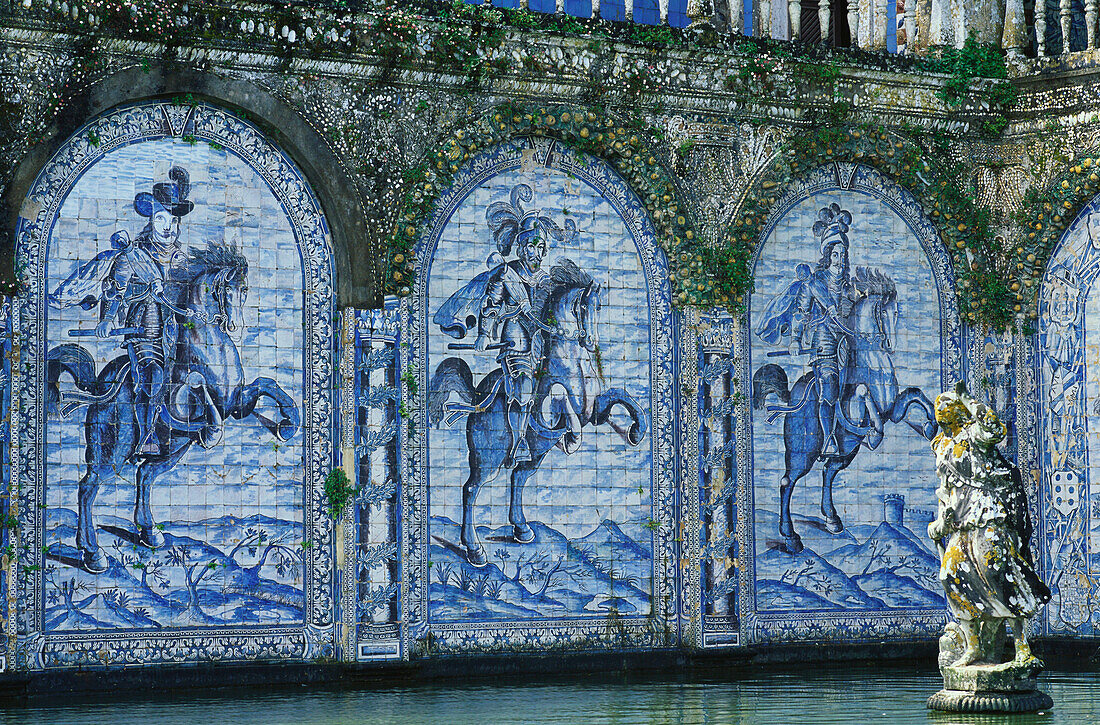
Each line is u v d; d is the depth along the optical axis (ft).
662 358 60.23
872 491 62.54
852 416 62.49
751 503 60.70
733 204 60.80
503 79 57.82
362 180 56.08
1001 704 43.65
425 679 55.72
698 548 59.52
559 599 58.13
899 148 62.95
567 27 58.44
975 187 64.28
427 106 57.11
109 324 53.06
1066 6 62.85
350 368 55.72
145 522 53.11
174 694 51.42
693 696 50.16
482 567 57.21
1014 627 44.01
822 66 61.67
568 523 58.49
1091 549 61.77
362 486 55.47
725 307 60.44
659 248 60.54
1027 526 43.88
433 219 57.41
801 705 47.14
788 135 61.57
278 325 55.26
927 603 63.00
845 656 61.41
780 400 61.46
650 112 59.98
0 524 50.78
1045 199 62.85
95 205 53.06
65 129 52.19
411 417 56.54
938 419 44.11
